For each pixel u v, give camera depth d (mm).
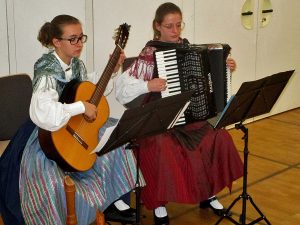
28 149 2480
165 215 2875
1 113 2885
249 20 4863
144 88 2715
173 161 2719
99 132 2660
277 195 3371
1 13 3264
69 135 2447
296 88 5547
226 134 2934
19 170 2496
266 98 2633
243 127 2650
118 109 4008
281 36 5242
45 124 2311
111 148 2236
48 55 2521
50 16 3500
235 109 2490
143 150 2738
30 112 2361
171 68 2686
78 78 2670
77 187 2439
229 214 3045
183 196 2701
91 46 3771
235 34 4766
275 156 4109
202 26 4469
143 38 4098
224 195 3361
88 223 2443
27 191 2422
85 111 2416
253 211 3129
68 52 2518
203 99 2738
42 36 2551
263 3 4961
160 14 2826
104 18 3805
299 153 4191
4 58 3334
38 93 2363
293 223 2975
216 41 4621
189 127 2869
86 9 3682
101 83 2555
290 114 5387
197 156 2795
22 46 3404
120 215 2863
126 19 3943
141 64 2805
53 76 2447
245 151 2668
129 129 2195
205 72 2701
